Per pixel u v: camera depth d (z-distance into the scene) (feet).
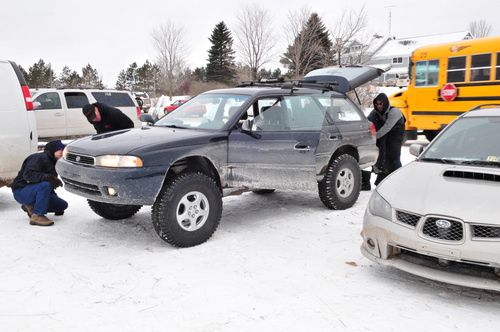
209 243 14.61
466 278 10.02
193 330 9.01
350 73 22.97
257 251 13.84
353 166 19.07
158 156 13.42
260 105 16.47
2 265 12.42
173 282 11.41
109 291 10.84
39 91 43.01
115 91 48.29
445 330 9.07
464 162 12.54
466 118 14.43
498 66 34.83
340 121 19.27
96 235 15.52
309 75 23.72
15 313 9.64
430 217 10.38
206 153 14.58
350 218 17.71
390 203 11.34
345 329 9.07
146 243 14.71
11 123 18.83
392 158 22.80
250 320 9.43
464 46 36.86
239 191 16.16
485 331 9.06
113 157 13.21
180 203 13.84
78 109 44.93
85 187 13.96
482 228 9.79
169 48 125.18
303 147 16.38
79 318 9.45
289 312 9.81
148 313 9.71
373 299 10.53
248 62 85.61
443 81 38.45
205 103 17.12
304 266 12.63
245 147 15.44
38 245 14.23
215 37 179.42
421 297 10.71
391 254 11.29
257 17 82.69
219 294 10.71
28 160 16.65
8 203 20.33
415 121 41.11
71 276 11.73
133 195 13.05
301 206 19.94
